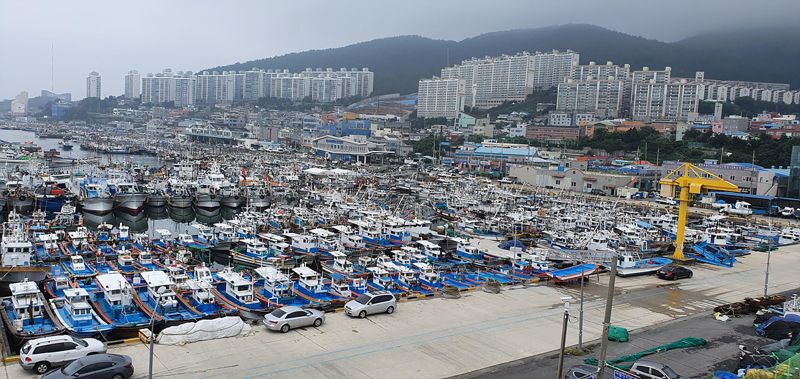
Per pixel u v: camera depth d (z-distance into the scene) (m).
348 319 55.00
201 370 41.59
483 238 112.19
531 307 61.59
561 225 124.12
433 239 102.69
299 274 68.94
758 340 52.56
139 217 142.75
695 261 89.56
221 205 150.38
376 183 194.38
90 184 153.38
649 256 94.38
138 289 65.12
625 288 71.75
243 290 62.47
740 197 178.62
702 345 50.75
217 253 92.19
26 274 66.75
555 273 74.44
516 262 81.19
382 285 70.88
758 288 74.06
